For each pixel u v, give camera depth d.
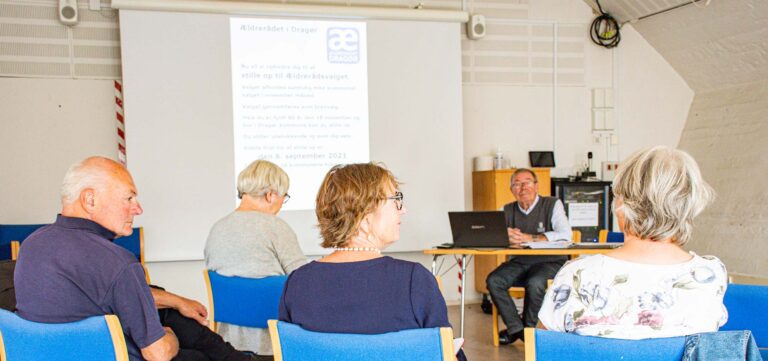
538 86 6.06
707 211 6.05
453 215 4.11
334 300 1.45
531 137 6.05
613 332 1.41
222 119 5.17
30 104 5.04
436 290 1.47
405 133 5.51
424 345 1.31
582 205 5.76
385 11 5.43
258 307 2.26
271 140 5.27
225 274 2.37
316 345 1.38
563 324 1.48
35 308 1.67
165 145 5.05
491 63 5.95
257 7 5.19
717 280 1.43
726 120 5.99
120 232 1.85
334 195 1.55
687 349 1.26
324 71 5.38
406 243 5.52
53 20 5.07
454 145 5.59
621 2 5.91
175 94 5.07
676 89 6.39
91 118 5.14
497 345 4.23
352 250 1.53
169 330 1.91
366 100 5.45
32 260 1.70
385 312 1.43
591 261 1.50
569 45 6.12
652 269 1.43
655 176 1.44
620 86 6.25
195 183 5.11
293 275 1.53
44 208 5.08
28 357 1.63
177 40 5.07
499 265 4.41
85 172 1.80
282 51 5.29
